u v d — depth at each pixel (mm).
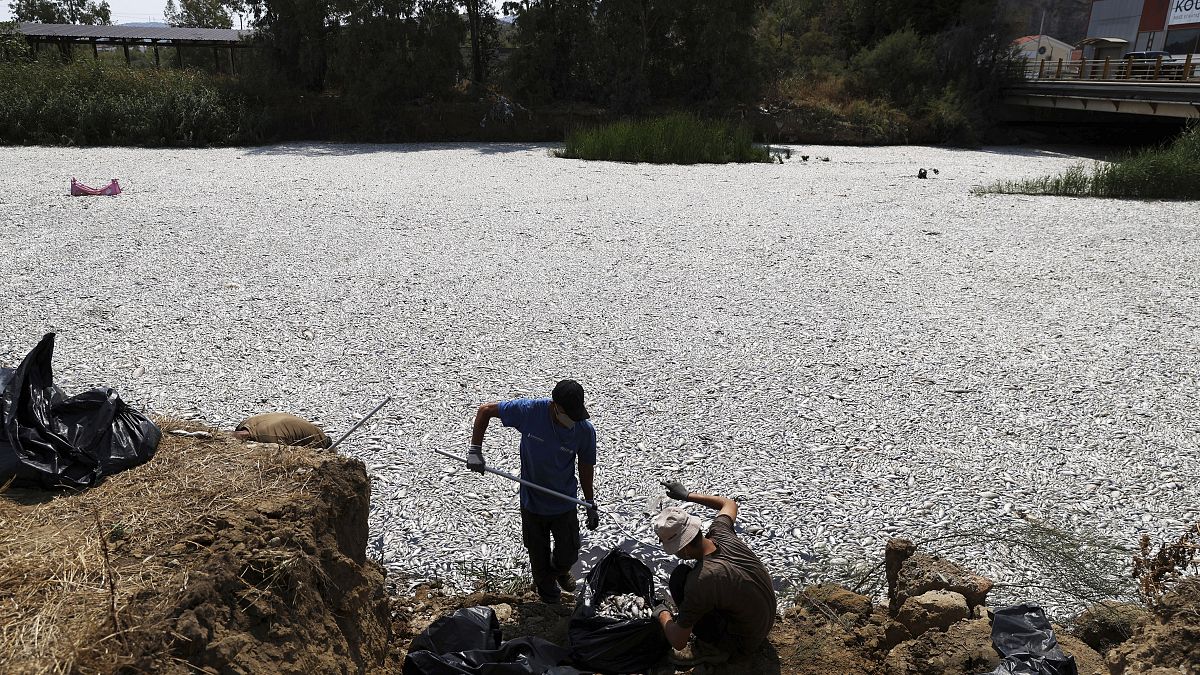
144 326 9383
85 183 19297
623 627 4133
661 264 12562
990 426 7137
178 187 19125
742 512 5777
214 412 7207
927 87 38625
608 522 5645
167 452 4184
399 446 6668
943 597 4316
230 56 50438
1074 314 10227
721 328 9664
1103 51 42969
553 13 37250
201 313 9883
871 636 4418
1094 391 7863
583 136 28281
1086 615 4453
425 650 3945
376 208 16859
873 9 47438
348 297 10664
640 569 4488
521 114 35125
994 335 9453
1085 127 38844
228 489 3789
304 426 5422
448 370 8312
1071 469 6371
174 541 3396
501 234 14539
